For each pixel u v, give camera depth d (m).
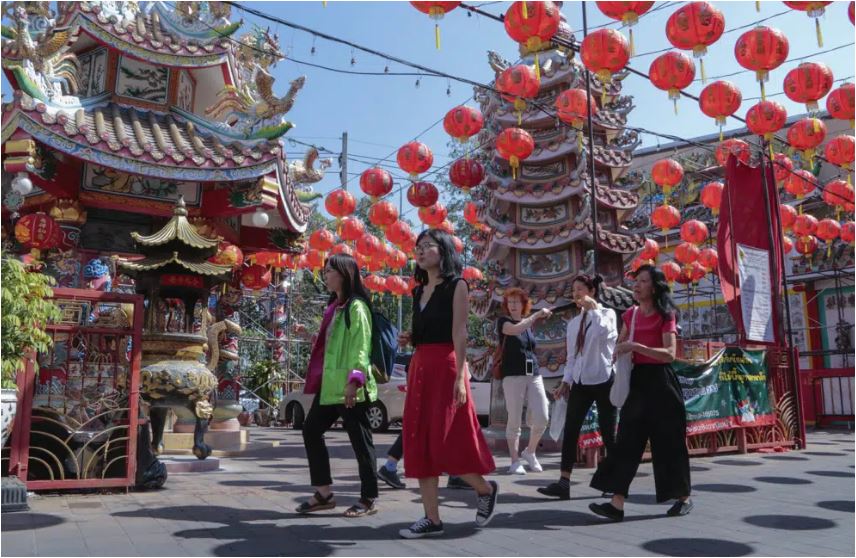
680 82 7.51
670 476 4.71
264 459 8.44
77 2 8.14
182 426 8.87
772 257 9.96
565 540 3.91
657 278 4.89
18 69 7.48
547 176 13.12
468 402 4.08
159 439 6.49
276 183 9.02
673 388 4.76
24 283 4.76
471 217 13.87
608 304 9.93
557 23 6.81
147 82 9.05
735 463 7.94
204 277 6.77
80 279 8.56
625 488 4.51
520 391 7.05
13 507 4.57
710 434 8.70
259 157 8.50
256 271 11.12
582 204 12.51
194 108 10.20
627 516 4.71
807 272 20.17
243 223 11.09
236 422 9.80
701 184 23.31
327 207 12.27
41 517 4.38
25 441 5.08
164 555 3.42
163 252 6.60
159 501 5.09
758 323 9.55
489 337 13.59
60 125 7.39
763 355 9.49
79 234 8.57
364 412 4.69
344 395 4.52
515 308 7.15
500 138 9.56
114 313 5.71
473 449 4.02
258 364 19.08
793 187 13.53
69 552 3.46
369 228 30.06
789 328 10.14
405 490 5.82
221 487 5.88
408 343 5.13
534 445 7.22
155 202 8.94
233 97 9.45
